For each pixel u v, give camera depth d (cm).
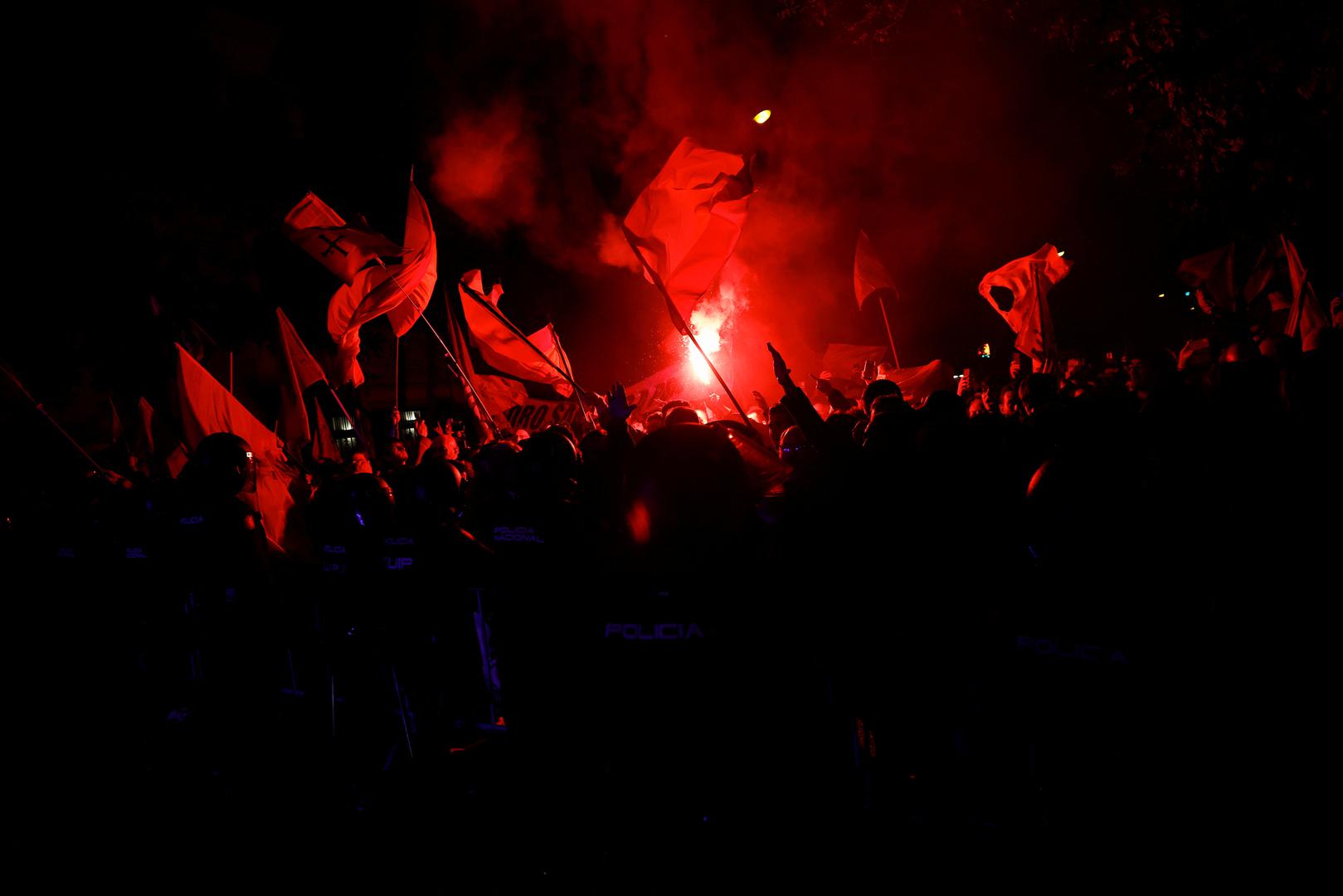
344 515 570
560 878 419
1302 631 329
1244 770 312
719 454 327
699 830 332
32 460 919
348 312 858
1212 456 379
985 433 420
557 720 413
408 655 564
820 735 392
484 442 900
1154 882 312
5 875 509
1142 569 305
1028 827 380
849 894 382
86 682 765
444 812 525
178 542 601
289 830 529
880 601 423
